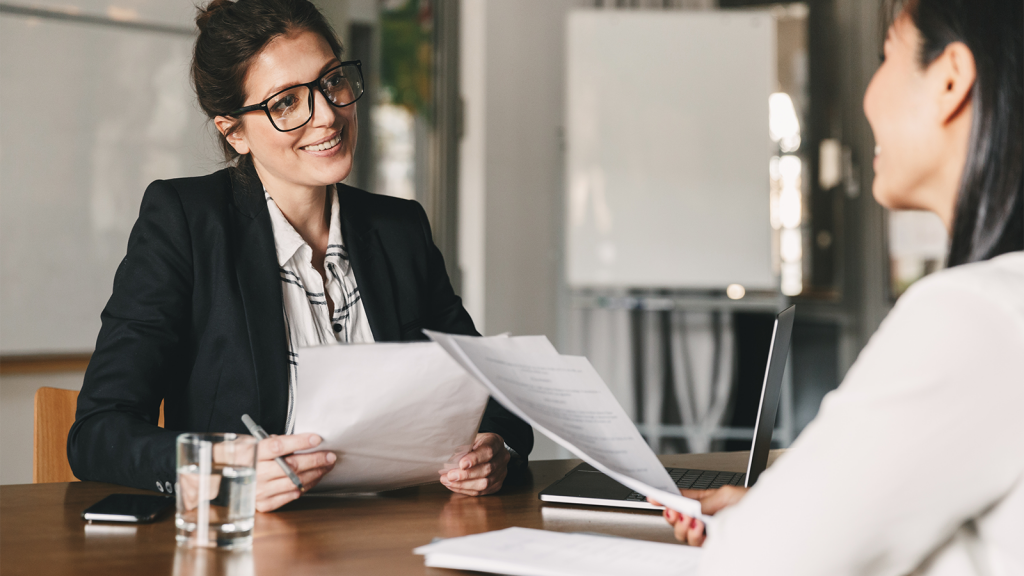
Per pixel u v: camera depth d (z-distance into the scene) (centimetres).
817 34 412
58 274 278
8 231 270
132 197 290
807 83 412
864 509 52
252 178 147
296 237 143
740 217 372
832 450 54
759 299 375
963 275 55
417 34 378
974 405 51
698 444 389
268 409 132
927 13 65
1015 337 51
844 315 411
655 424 391
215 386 133
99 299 285
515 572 74
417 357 99
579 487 114
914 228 397
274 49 133
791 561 54
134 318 129
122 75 287
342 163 140
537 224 388
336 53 142
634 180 371
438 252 168
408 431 103
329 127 136
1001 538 54
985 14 61
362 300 149
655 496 80
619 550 81
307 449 99
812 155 412
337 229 152
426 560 79
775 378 112
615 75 371
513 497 112
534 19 387
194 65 141
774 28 374
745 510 58
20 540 85
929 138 65
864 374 55
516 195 382
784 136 411
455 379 100
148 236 135
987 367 51
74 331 280
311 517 98
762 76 373
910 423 52
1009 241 59
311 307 145
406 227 162
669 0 395
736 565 56
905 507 52
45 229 276
